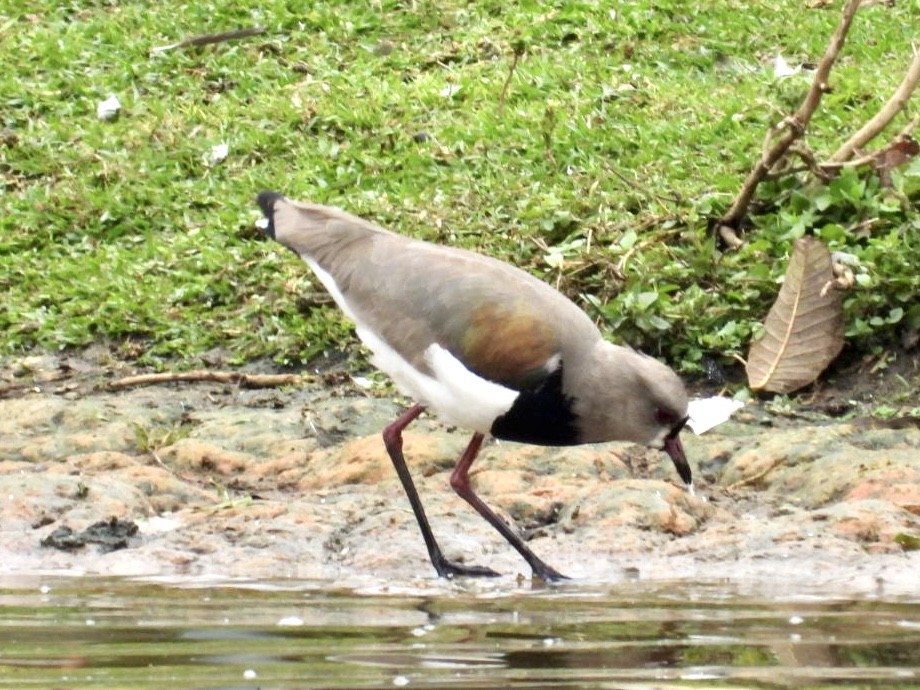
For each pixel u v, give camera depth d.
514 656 7.51
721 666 7.27
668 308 13.73
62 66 19.34
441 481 11.58
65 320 15.02
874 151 15.05
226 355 14.44
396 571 10.05
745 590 9.30
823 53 18.06
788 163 15.02
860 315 13.53
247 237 16.05
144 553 10.27
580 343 10.05
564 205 15.27
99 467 11.91
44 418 12.86
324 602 8.98
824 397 13.20
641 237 14.78
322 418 12.81
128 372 14.26
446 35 19.50
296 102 18.09
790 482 11.47
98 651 7.63
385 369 10.56
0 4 20.84
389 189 16.36
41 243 16.44
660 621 8.37
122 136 17.81
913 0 19.16
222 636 7.99
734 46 18.48
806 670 7.18
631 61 18.52
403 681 7.00
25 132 18.11
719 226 14.88
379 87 18.27
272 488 11.81
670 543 10.42
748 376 13.26
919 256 13.59
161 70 19.17
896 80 17.06
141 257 15.93
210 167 17.23
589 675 7.11
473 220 15.32
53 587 9.44
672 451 10.12
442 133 17.09
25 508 10.94
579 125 16.69
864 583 9.48
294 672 7.18
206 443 12.30
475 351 10.01
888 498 10.91
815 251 13.30
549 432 10.22
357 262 10.62
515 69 18.25
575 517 10.83
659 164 15.95
